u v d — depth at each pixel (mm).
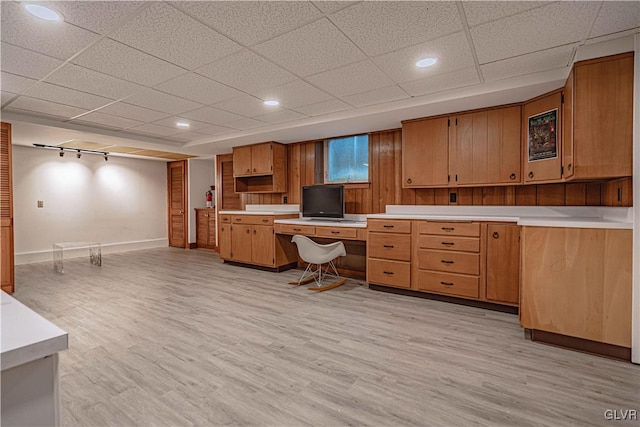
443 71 2688
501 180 3336
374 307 3311
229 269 5242
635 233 2129
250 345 2447
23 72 2617
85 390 1863
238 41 2172
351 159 4840
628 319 2166
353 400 1777
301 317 3029
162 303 3451
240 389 1880
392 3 1767
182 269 5242
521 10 1839
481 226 3211
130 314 3111
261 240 5102
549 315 2406
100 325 2834
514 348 2385
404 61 2500
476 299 3260
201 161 7805
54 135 4590
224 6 1771
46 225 6004
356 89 3092
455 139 3576
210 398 1793
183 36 2094
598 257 2242
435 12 1856
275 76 2773
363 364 2164
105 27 1967
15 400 577
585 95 2291
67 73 2645
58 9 1764
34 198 5852
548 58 2451
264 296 3711
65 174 6242
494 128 3367
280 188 5379
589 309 2275
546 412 1670
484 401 1763
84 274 4863
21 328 633
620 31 2080
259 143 5391
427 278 3521
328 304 3414
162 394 1829
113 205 6977
